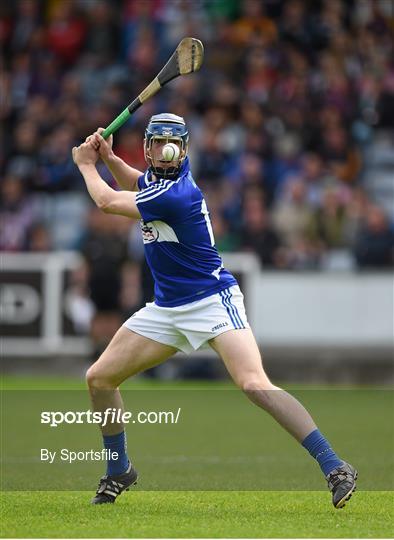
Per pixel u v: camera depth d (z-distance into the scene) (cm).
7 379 4962
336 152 5731
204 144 5662
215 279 1994
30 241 5541
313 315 5062
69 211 5747
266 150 5659
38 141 5925
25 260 5034
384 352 5047
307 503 2111
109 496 2089
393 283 5056
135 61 6091
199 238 1988
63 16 6384
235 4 6388
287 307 5062
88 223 5131
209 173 5584
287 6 6247
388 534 1756
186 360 4950
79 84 6138
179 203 1959
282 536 1730
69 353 5022
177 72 2088
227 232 5288
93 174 2075
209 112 5781
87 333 5006
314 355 5056
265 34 6175
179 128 1995
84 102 6091
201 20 6316
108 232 4838
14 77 6256
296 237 5347
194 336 1983
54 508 2027
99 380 2041
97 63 6275
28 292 5038
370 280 5066
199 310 1980
